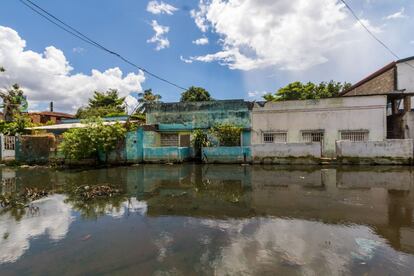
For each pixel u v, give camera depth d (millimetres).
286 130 16453
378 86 19281
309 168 12492
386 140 12906
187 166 14117
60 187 8477
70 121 23828
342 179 9164
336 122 15641
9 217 5309
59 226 4742
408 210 5305
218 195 6969
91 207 5965
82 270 3166
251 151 14695
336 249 3559
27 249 3779
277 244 3744
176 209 5695
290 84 30891
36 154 15656
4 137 16094
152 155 15625
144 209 5742
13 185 8992
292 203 6016
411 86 17359
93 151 14500
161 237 4105
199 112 17859
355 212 5230
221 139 16672
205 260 3309
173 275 2982
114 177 10367
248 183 8711
